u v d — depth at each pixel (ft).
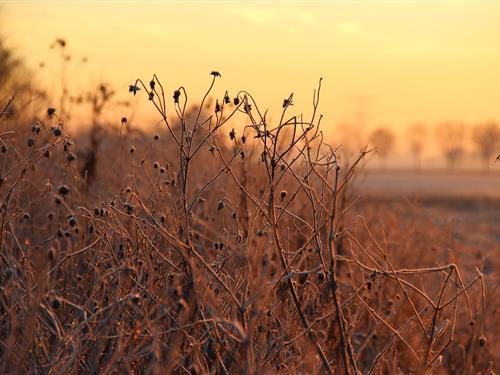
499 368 16.60
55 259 14.47
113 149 24.16
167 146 22.74
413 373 14.14
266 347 12.47
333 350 13.44
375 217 25.72
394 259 20.06
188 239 12.25
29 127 19.81
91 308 13.06
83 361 12.16
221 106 12.91
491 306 18.01
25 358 11.64
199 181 19.72
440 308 12.91
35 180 18.26
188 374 12.07
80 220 15.61
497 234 39.09
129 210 12.60
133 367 12.22
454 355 16.69
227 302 12.49
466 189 151.64
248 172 17.72
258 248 12.12
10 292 12.71
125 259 12.80
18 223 16.25
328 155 12.55
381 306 16.66
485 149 424.87
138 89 12.69
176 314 12.51
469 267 24.22
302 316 12.55
